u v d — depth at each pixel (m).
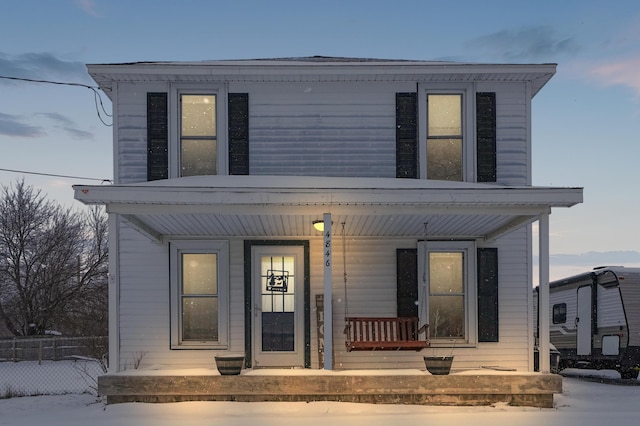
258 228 10.98
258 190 9.01
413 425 8.19
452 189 9.11
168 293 11.57
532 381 9.57
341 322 11.70
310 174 11.77
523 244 11.83
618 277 14.88
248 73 11.56
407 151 11.73
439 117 11.99
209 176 11.19
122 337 11.49
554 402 10.20
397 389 9.51
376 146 11.82
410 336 11.42
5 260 30.67
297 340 11.64
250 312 11.61
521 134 11.86
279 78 11.73
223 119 11.78
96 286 32.22
